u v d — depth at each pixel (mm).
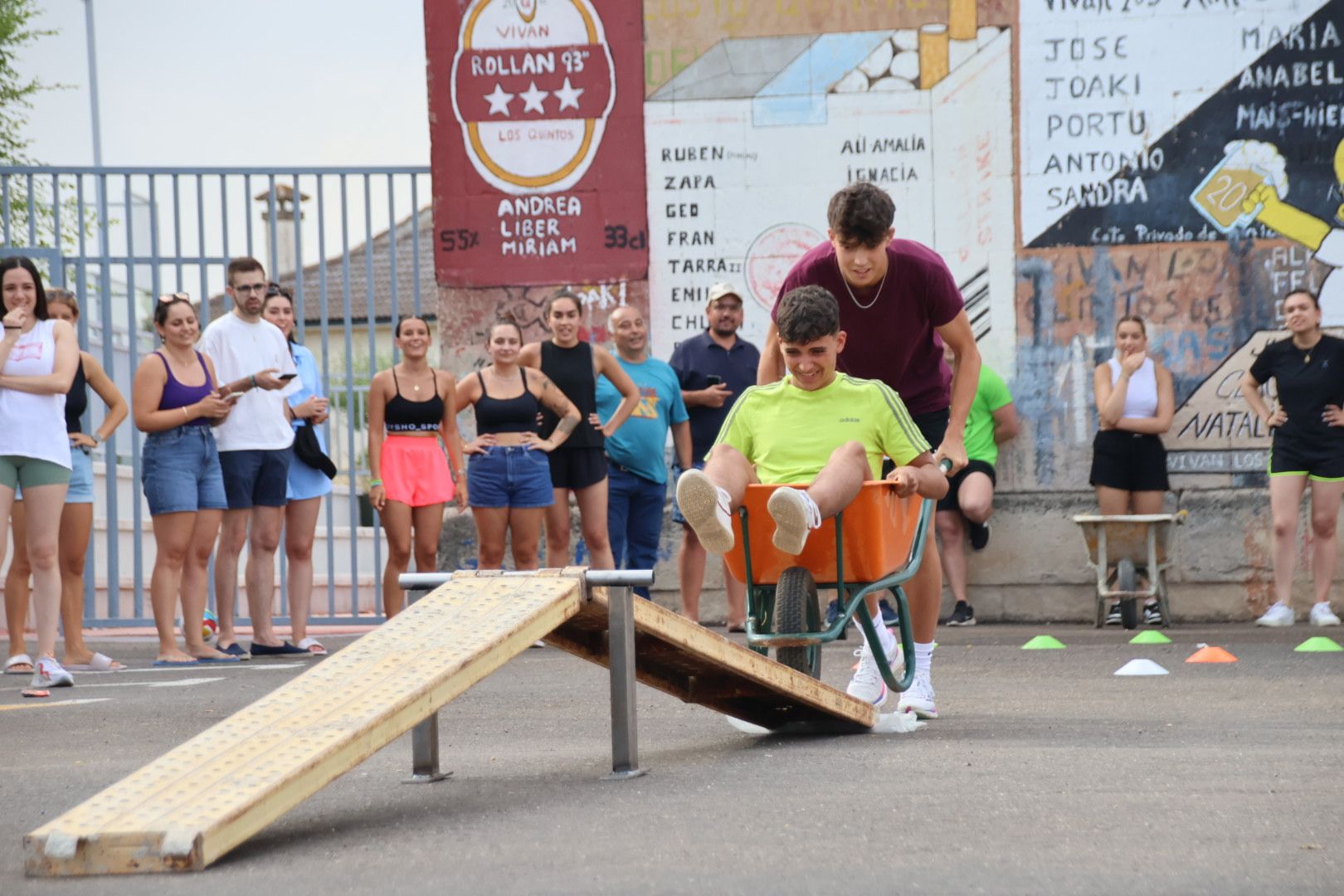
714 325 18234
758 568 8242
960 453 9039
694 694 7984
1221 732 8383
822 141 19547
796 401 8617
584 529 16781
